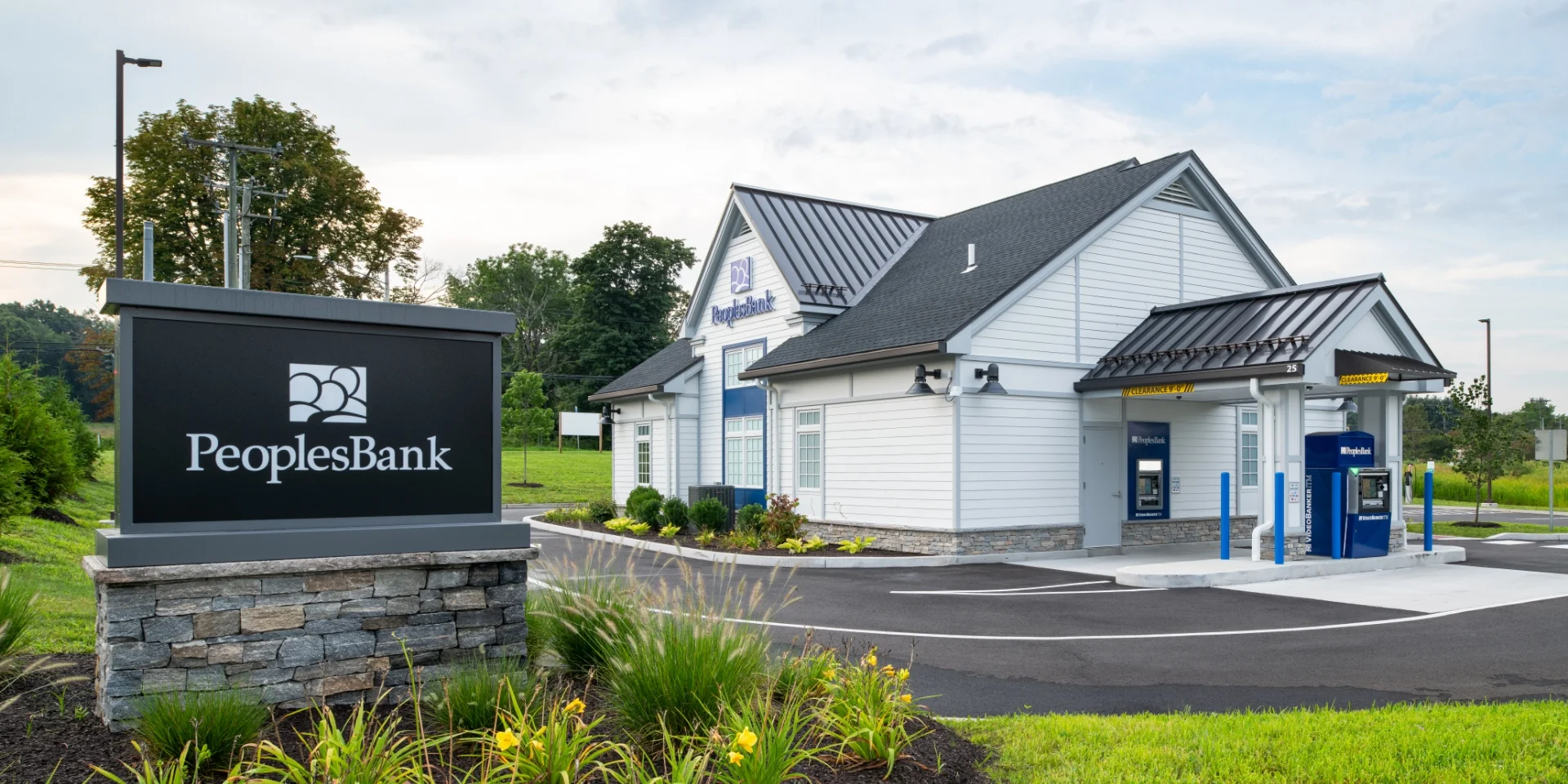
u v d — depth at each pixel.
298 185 40.62
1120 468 20.30
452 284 91.75
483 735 5.41
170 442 6.14
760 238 24.89
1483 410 28.45
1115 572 16.19
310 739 5.50
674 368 29.27
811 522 21.92
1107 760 6.04
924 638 10.73
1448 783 5.70
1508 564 17.67
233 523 6.29
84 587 11.46
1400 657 9.68
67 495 18.25
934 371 18.39
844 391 21.09
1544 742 6.42
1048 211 22.83
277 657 6.14
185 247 39.12
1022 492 18.86
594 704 6.54
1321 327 16.00
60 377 27.88
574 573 8.12
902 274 24.41
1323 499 16.86
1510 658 9.58
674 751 4.98
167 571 5.78
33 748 5.42
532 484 46.47
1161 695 8.23
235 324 6.37
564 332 75.12
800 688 6.51
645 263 71.50
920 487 18.91
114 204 38.06
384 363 6.88
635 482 30.95
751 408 25.69
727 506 24.12
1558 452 25.38
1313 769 5.88
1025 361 18.98
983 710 7.75
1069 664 9.43
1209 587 14.66
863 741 5.71
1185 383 17.44
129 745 5.49
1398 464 17.91
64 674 7.09
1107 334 20.20
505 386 74.81
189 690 5.86
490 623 6.91
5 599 7.13
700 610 6.75
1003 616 12.14
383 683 6.47
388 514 6.83
